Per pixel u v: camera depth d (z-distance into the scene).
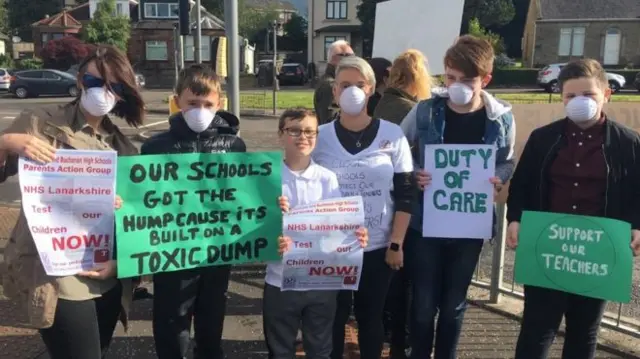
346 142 3.12
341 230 3.07
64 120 2.59
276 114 20.83
